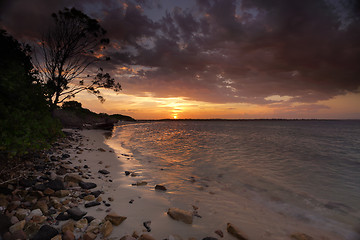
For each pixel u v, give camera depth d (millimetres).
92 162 9812
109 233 3564
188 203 5738
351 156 16906
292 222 5055
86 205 4578
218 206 5711
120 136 28641
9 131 4383
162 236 3736
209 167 11031
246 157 14898
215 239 3736
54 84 18969
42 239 3061
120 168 9328
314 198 6965
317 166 12805
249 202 6246
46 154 9453
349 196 7238
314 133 48188
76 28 20234
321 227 4875
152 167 10195
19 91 4910
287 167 12078
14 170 5918
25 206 4012
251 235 4234
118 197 5547
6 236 2936
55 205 4258
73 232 3424
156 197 5895
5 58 5242
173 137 31281
